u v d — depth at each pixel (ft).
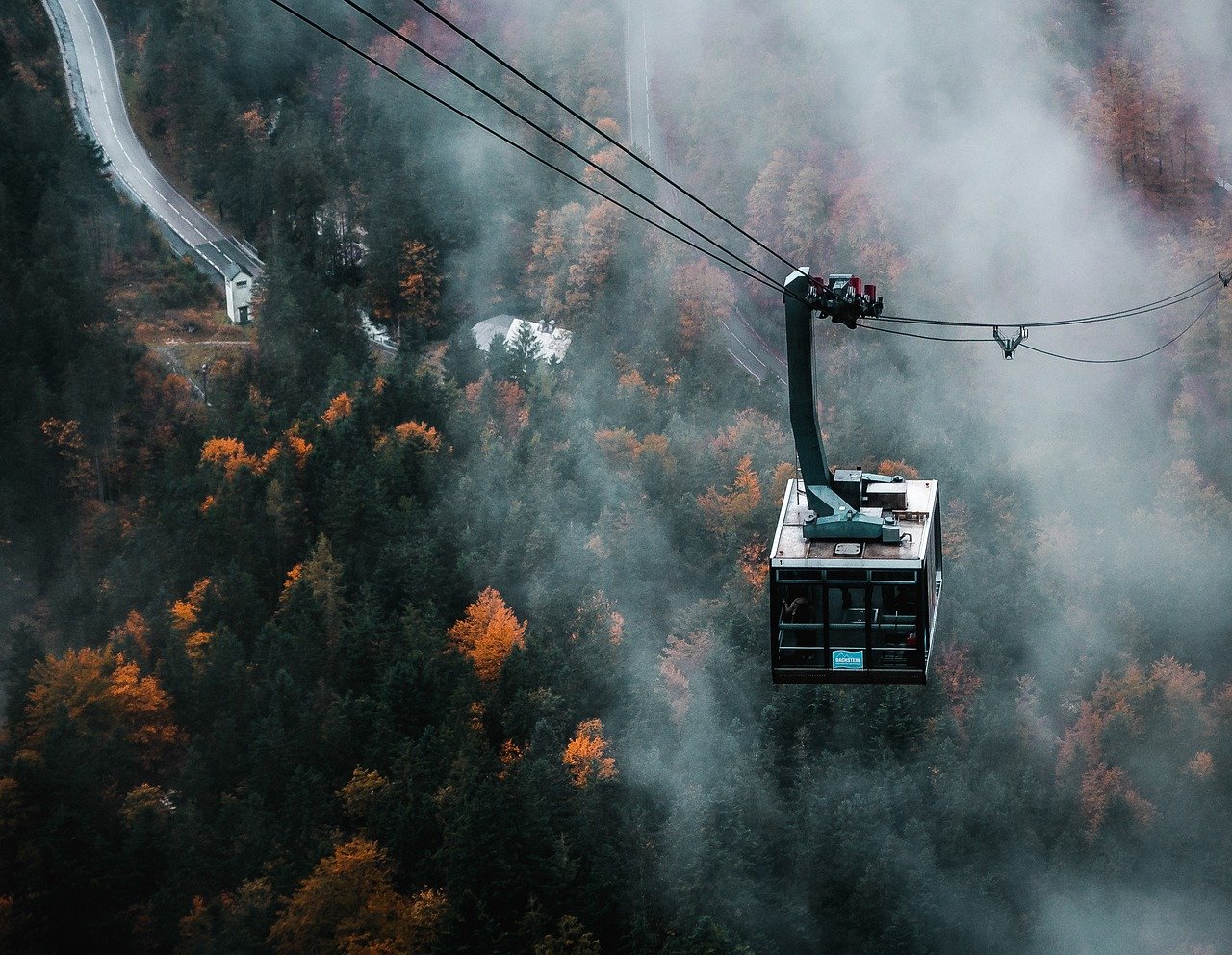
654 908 393.70
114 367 628.28
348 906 382.22
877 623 116.78
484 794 386.52
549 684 447.42
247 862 393.09
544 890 381.40
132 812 408.26
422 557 487.20
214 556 507.71
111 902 380.37
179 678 453.17
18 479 581.53
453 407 601.21
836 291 119.34
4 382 634.84
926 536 118.52
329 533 526.16
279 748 418.31
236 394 631.56
